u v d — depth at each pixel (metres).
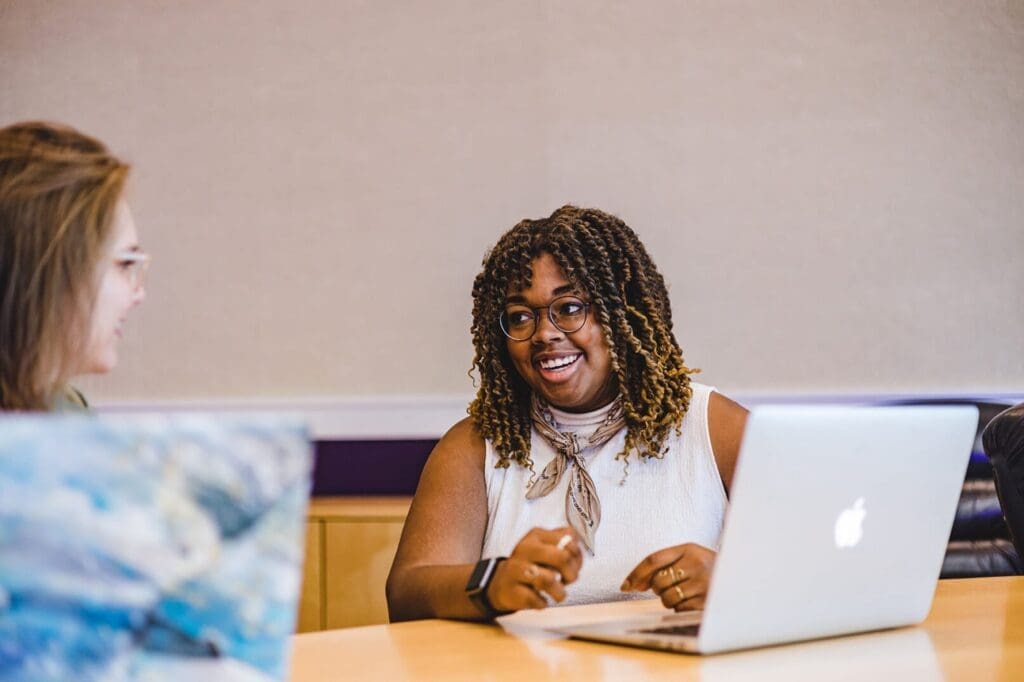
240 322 3.70
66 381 1.34
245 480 0.76
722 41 3.58
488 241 3.63
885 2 3.55
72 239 1.28
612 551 1.73
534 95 3.62
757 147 3.57
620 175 3.61
